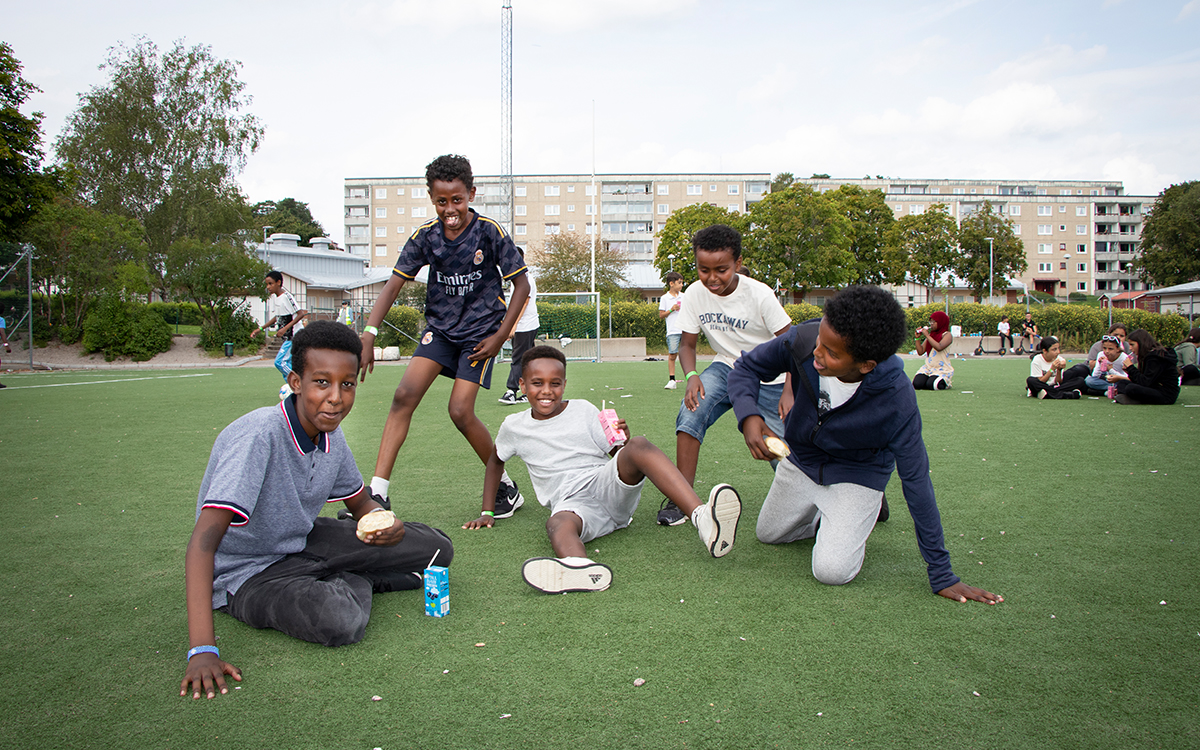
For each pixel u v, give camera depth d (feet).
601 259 131.85
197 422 22.63
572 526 9.10
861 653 6.48
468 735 5.21
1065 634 6.87
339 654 6.57
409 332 68.08
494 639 6.86
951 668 6.18
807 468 8.66
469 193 11.65
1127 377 27.68
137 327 61.00
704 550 9.66
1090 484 13.32
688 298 12.48
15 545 9.98
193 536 6.45
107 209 85.51
